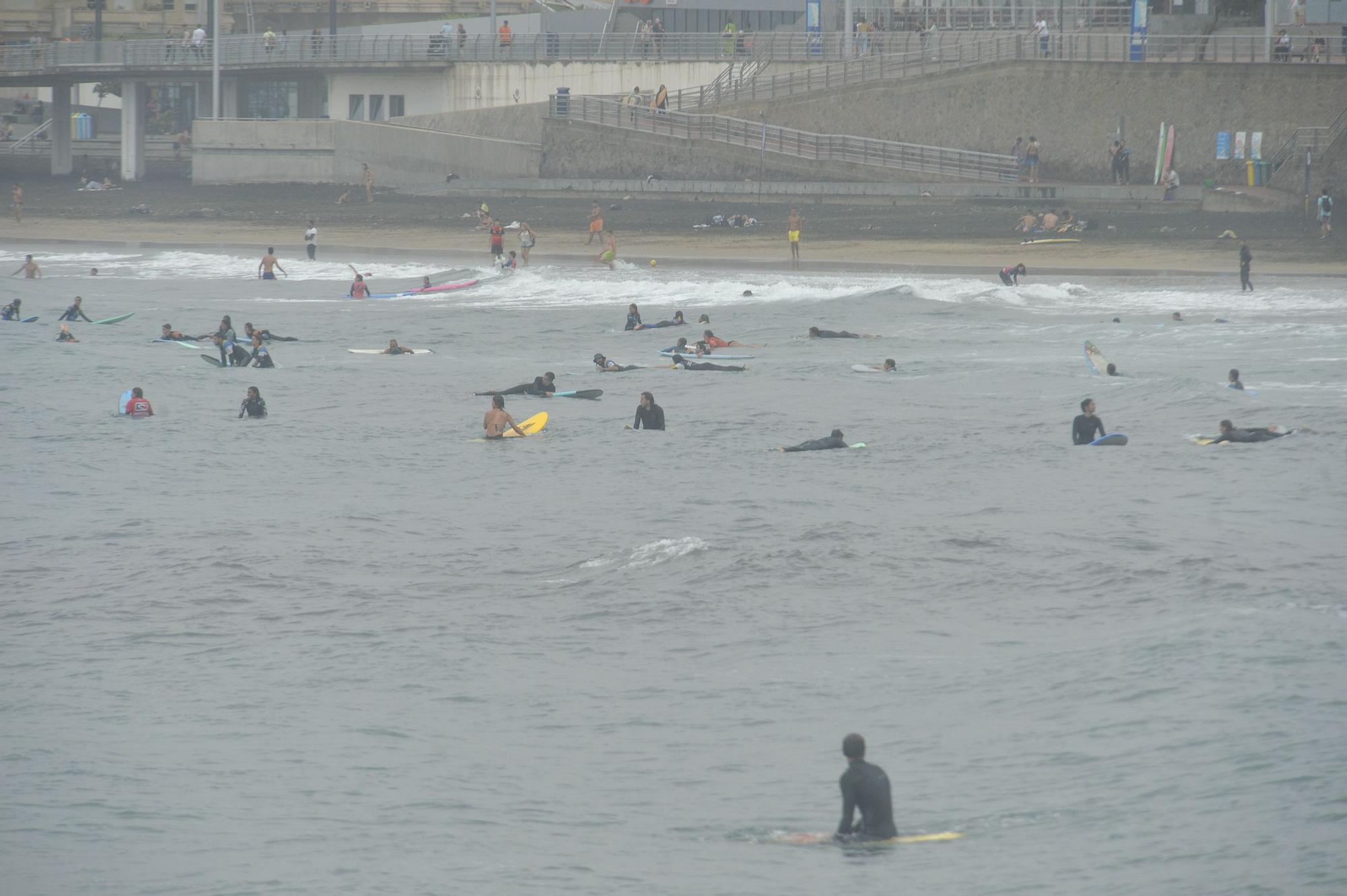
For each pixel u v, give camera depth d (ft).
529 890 140.87
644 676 207.10
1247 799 153.07
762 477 329.72
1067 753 170.91
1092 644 209.36
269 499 318.04
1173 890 134.41
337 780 171.53
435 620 233.96
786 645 218.18
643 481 329.52
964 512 292.20
